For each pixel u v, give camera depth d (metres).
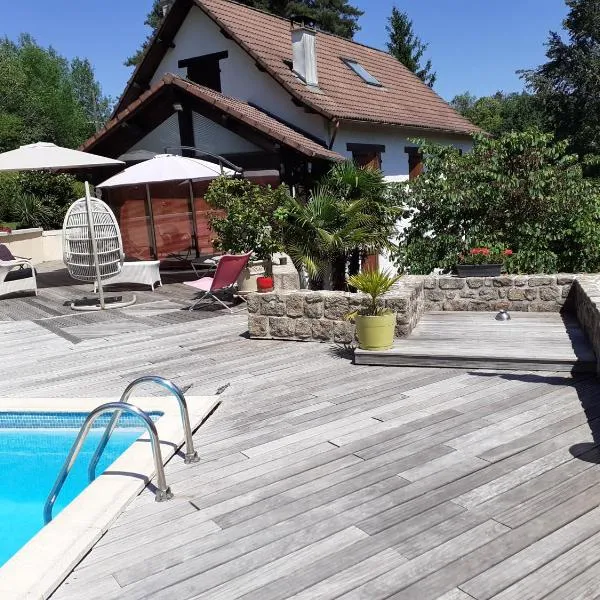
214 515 3.44
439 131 16.16
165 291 11.08
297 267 10.65
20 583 2.83
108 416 5.28
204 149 12.59
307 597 2.71
